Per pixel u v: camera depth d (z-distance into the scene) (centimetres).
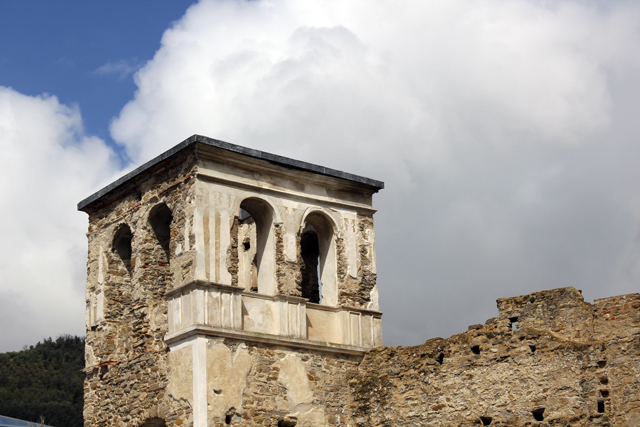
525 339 2203
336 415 2445
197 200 2348
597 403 2058
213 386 2231
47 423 4797
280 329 2394
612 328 2116
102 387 2567
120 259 2678
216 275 2327
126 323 2619
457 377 2303
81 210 2780
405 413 2373
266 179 2497
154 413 2353
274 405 2327
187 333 2259
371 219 2706
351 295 2583
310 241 2862
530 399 2159
